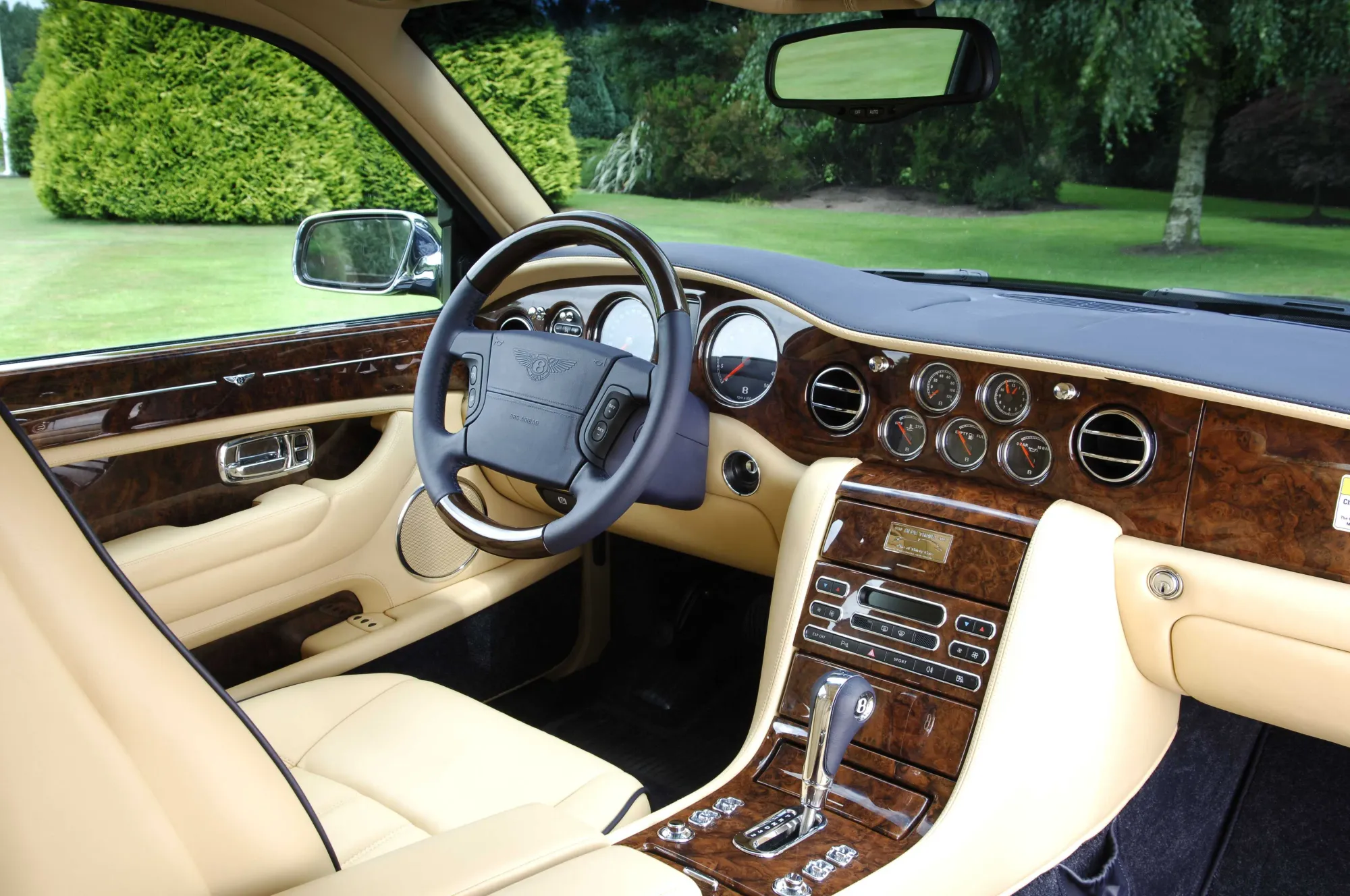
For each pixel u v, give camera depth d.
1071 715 1.41
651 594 2.46
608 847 0.89
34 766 0.65
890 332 1.63
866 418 1.75
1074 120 7.47
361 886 0.78
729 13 7.72
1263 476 1.38
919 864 1.29
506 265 1.61
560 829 0.92
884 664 1.51
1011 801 1.37
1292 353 1.46
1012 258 7.32
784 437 1.85
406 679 1.56
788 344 1.81
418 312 2.25
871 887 1.24
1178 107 7.12
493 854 0.86
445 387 1.64
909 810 1.39
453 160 2.19
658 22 7.67
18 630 0.65
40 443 1.57
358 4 1.91
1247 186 7.00
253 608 1.86
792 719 1.55
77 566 0.69
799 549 1.65
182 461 1.79
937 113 7.76
